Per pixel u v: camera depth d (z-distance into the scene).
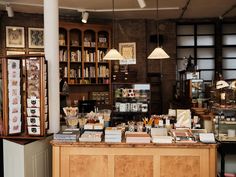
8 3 7.03
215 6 7.97
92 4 7.55
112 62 9.27
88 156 3.84
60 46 8.30
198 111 6.59
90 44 8.62
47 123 4.21
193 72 8.34
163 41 9.53
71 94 8.75
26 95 4.00
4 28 8.11
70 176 3.86
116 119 7.25
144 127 4.37
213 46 9.75
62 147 3.85
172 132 4.02
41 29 8.47
